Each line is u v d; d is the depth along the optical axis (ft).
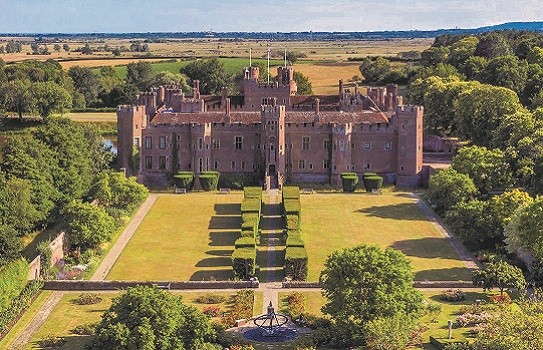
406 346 299.17
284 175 616.39
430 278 391.24
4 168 472.03
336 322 307.58
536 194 484.33
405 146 611.88
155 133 613.93
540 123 556.92
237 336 307.78
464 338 302.66
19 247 397.39
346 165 614.34
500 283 348.18
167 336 282.77
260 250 441.68
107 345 280.92
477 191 524.11
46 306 352.90
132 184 533.14
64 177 492.95
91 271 404.77
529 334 259.19
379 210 536.42
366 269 306.76
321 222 504.43
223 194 591.37
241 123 614.75
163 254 435.53
